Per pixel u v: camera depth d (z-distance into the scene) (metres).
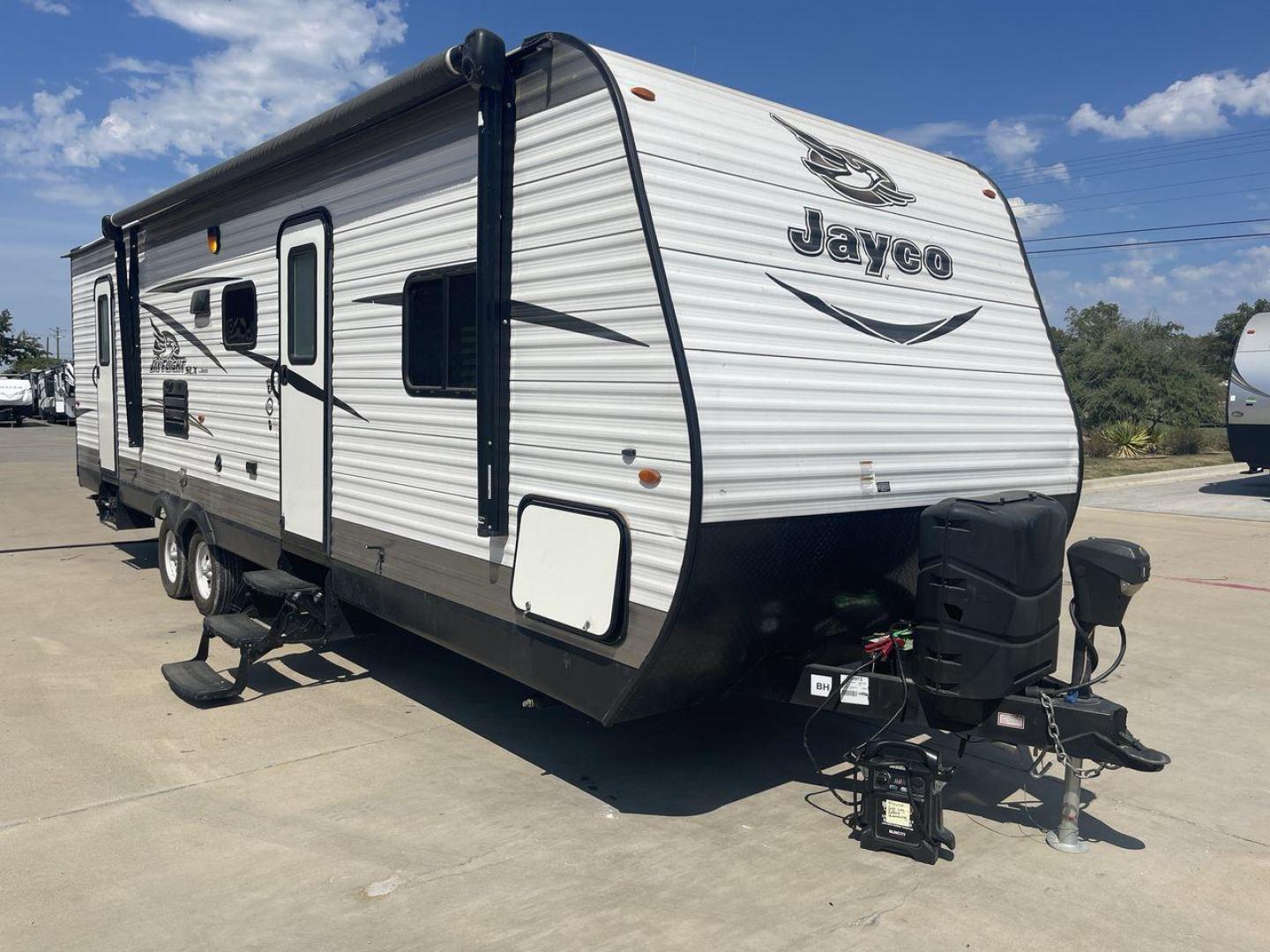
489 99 3.91
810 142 4.14
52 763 4.43
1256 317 15.55
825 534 3.70
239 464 6.36
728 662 3.71
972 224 4.76
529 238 3.87
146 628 6.86
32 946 3.00
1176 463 20.77
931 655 3.61
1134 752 3.39
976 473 4.40
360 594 5.10
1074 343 29.86
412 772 4.37
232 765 4.43
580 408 3.65
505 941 3.03
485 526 4.03
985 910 3.25
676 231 3.43
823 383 3.73
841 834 3.80
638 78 3.59
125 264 8.06
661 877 3.44
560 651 3.77
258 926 3.11
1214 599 8.14
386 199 4.73
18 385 35.06
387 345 4.75
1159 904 3.31
